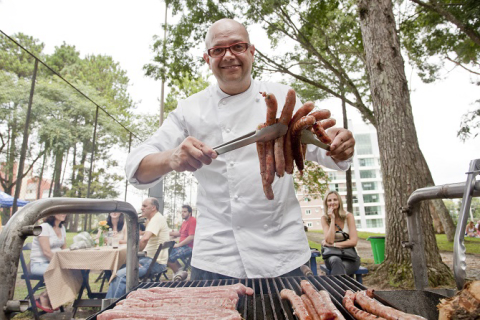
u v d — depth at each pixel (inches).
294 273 83.9
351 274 184.9
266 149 60.3
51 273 161.0
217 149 58.4
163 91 512.7
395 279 214.7
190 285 74.9
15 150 690.8
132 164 75.4
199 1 422.9
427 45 487.5
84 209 61.3
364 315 48.9
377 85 246.2
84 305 167.0
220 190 88.0
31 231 44.7
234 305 56.8
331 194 195.6
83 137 772.0
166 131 90.6
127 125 1014.4
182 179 510.0
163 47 460.4
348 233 190.4
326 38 463.8
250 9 429.4
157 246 207.6
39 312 171.5
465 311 48.1
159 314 51.4
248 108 90.7
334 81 508.7
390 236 229.6
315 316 50.2
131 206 81.1
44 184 726.5
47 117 748.6
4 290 42.8
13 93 709.3
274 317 54.1
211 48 80.4
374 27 254.5
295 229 86.4
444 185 63.9
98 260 164.4
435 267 207.3
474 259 336.8
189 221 263.7
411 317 43.2
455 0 395.9
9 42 875.4
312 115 57.5
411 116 238.1
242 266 82.7
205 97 95.3
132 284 83.4
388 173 233.3
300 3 426.3
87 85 1006.4
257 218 84.3
